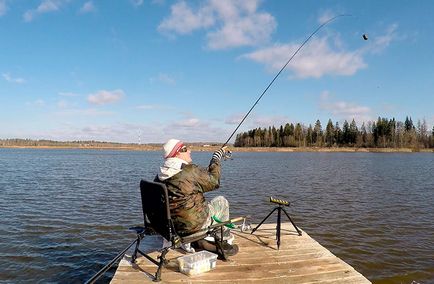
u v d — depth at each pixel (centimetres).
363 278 450
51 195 1786
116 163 4934
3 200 1617
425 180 2683
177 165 476
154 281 438
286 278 447
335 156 7988
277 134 13688
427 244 1005
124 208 1461
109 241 1000
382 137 11894
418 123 11762
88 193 1866
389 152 10875
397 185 2352
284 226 693
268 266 484
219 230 551
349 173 3316
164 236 464
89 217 1287
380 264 850
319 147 12800
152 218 480
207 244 520
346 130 12825
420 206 1566
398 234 1107
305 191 2036
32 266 809
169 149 489
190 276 452
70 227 1141
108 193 1873
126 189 2034
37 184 2242
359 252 935
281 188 2164
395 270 814
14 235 1038
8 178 2602
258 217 1341
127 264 496
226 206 566
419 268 825
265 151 12212
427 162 5328
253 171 3531
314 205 1583
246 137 14488
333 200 1720
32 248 927
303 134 13388
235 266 483
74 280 741
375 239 1053
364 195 1888
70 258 861
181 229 476
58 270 790
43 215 1306
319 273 462
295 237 614
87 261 844
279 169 3825
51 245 955
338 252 935
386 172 3447
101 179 2617
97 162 5141
